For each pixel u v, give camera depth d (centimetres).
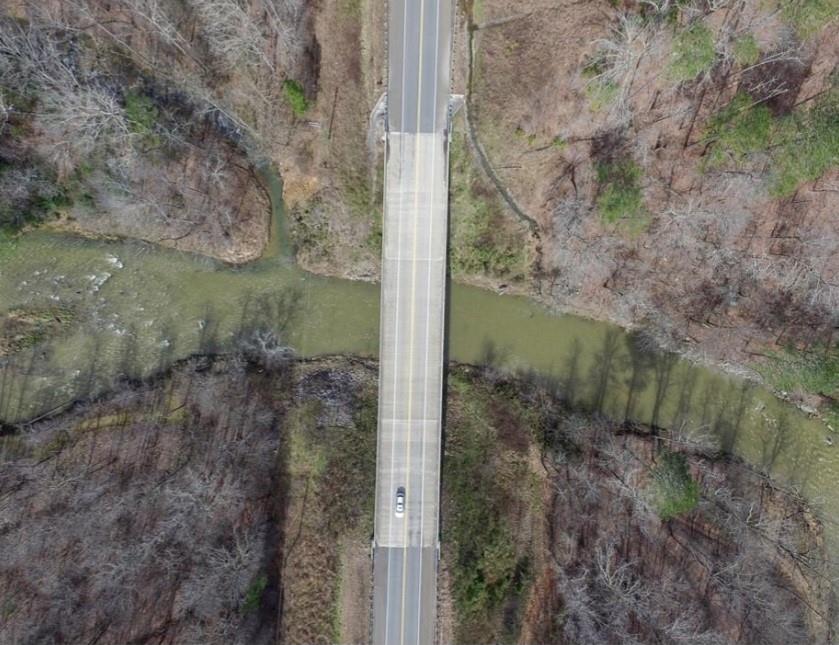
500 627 4891
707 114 4638
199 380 5009
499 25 4738
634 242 5000
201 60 4709
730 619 4909
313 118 4841
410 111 4712
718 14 4422
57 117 4509
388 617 4856
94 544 4688
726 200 4806
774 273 4981
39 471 4831
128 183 4806
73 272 5016
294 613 4891
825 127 4541
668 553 4972
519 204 5012
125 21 4609
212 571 4728
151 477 4841
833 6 4462
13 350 4944
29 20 4519
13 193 4631
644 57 4478
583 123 4744
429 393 4862
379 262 5053
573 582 4831
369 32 4706
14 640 4525
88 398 4994
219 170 4878
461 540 4975
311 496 4994
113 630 4572
